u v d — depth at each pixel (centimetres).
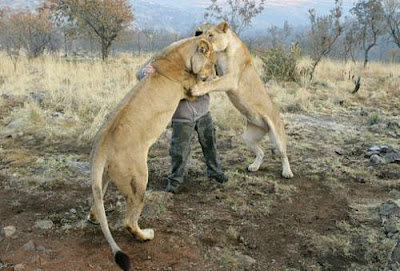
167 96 436
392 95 1259
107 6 2152
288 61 1344
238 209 505
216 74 563
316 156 703
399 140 801
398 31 2305
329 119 955
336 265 410
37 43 2220
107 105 931
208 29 529
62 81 1233
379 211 506
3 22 2161
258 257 419
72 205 500
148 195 518
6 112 902
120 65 1734
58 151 688
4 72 1414
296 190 568
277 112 608
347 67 1714
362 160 687
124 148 392
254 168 626
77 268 382
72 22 2364
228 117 863
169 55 447
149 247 419
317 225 480
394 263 391
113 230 446
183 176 551
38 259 391
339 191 568
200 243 432
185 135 522
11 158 637
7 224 453
